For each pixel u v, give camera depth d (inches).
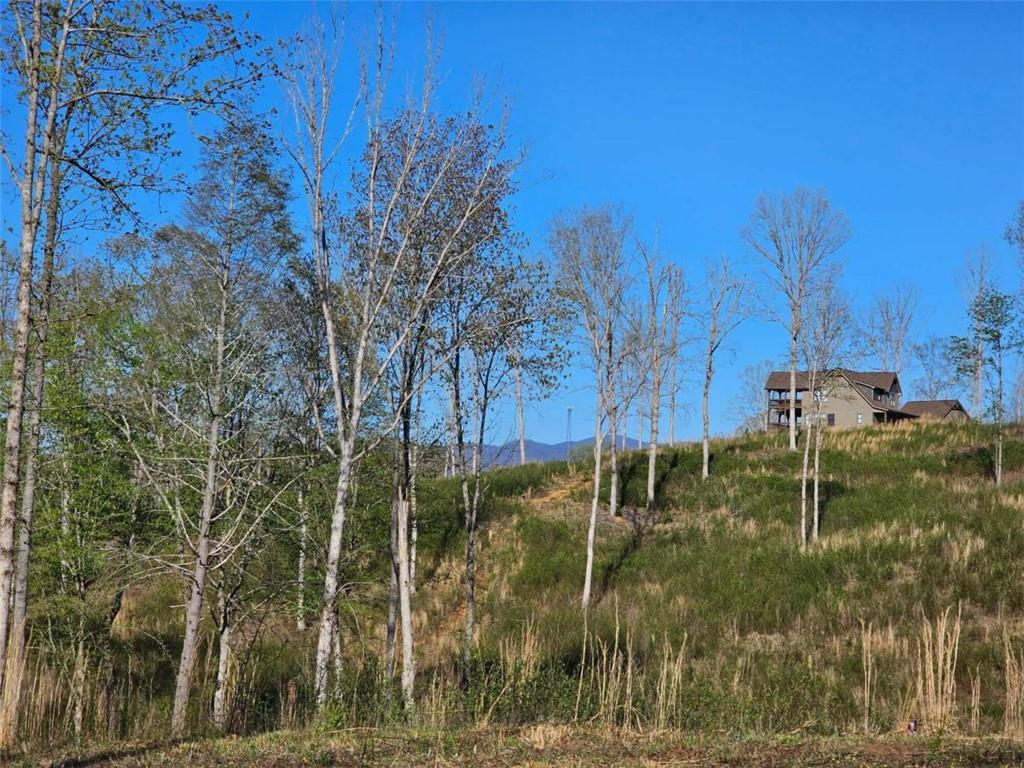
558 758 398.6
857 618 890.7
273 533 658.8
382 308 639.8
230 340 630.5
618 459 1592.0
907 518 1162.6
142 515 697.0
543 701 577.0
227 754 418.6
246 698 627.8
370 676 601.6
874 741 450.0
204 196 606.5
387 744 433.4
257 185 608.1
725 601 986.1
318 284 605.3
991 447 1481.3
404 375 652.7
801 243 1605.6
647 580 1118.4
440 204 637.3
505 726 503.8
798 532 1211.9
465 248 647.8
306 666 725.9
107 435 627.8
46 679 610.2
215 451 597.0
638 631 884.0
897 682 689.0
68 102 395.9
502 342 697.6
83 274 607.2
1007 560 983.6
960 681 720.3
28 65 387.9
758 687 650.8
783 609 940.0
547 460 1761.8
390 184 629.9
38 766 411.5
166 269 615.2
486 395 735.1
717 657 764.6
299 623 867.4
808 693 608.1
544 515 1352.1
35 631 686.5
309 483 677.3
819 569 1027.3
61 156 398.0
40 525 641.6
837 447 1593.3
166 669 809.5
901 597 927.0
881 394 2506.2
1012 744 426.9
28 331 386.3
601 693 553.0
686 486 1470.2
